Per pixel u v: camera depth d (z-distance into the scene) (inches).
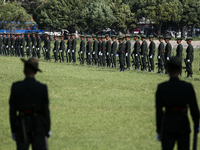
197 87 1263.5
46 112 434.6
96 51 2252.7
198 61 2736.2
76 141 623.8
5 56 2861.7
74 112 845.8
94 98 1016.2
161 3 6786.4
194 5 6988.2
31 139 426.6
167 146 416.2
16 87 433.1
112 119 781.9
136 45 1966.0
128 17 7180.1
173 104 420.8
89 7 6186.0
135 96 1055.6
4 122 762.8
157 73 1788.9
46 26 6471.5
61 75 1504.7
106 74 1601.9
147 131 689.6
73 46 2422.5
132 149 580.7
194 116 429.7
